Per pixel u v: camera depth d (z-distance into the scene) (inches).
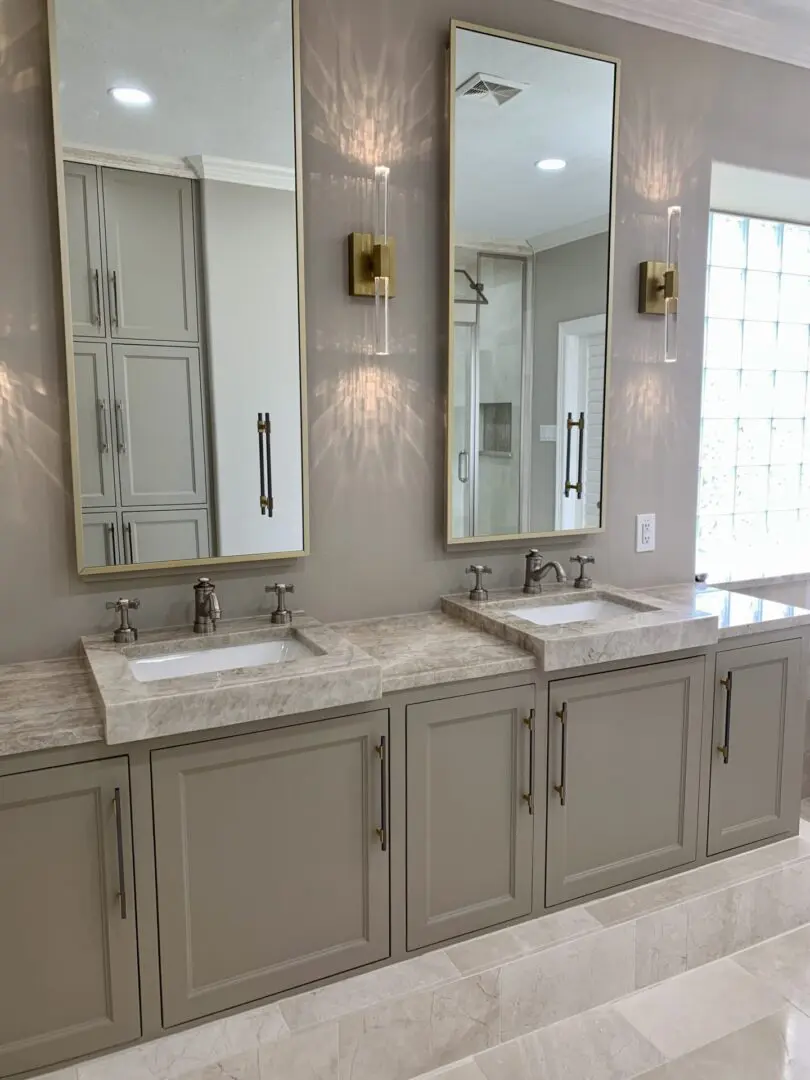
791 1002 81.8
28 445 73.6
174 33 74.2
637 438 104.3
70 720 61.2
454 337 89.8
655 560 108.2
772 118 108.7
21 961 60.7
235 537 81.8
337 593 88.6
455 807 75.8
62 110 70.9
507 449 94.4
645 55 98.1
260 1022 67.7
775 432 138.6
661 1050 75.4
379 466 88.9
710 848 92.4
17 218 71.0
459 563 95.0
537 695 78.0
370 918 73.2
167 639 77.1
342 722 69.2
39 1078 62.1
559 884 82.6
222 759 64.9
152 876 63.7
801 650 95.4
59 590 76.4
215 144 76.7
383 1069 70.8
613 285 99.0
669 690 86.2
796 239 135.6
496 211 90.4
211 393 79.1
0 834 58.8
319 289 83.7
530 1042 76.1
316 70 80.8
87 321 73.8
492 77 88.2
